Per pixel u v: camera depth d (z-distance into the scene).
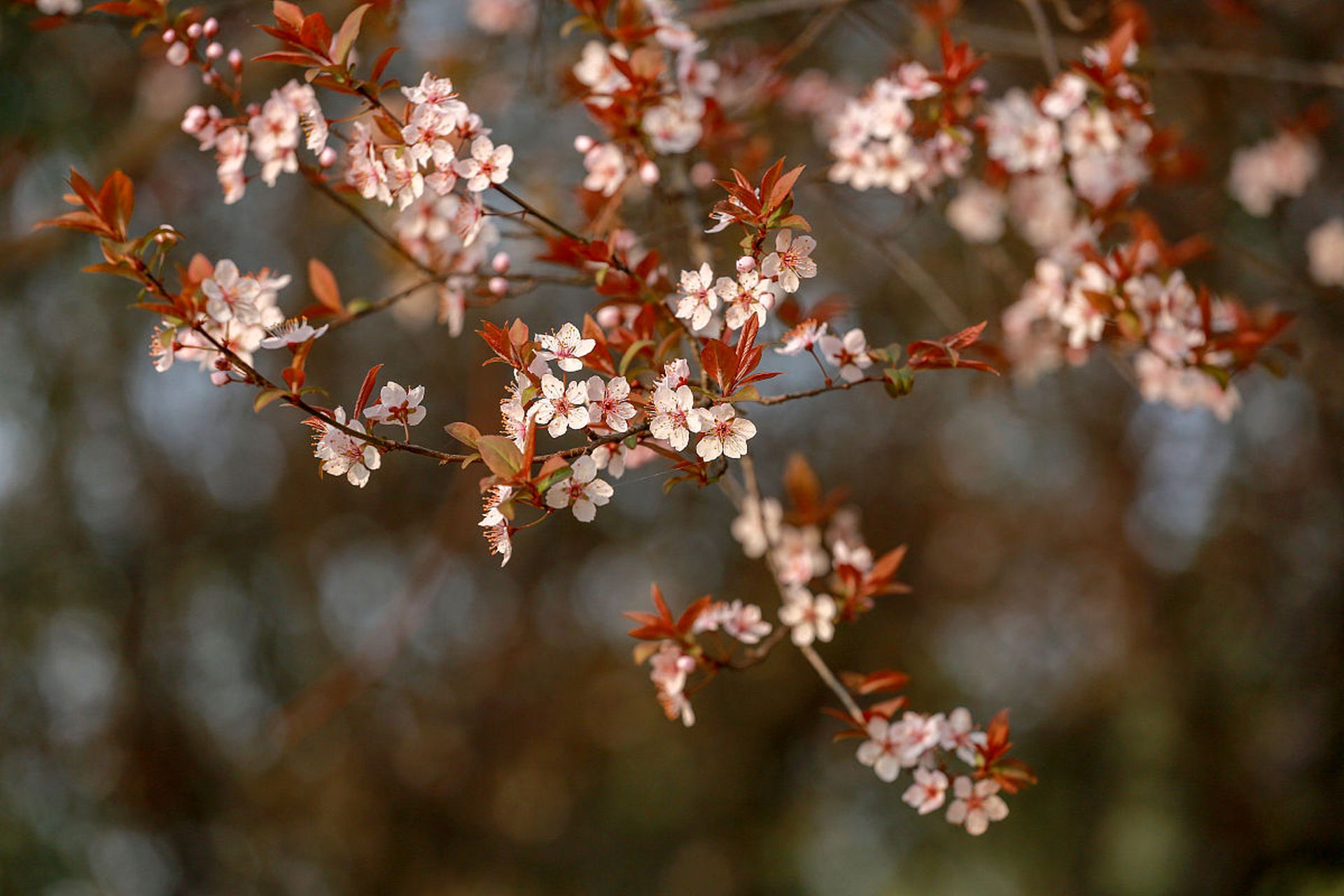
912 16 2.79
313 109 1.53
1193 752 6.18
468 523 3.56
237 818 5.23
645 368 1.46
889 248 2.50
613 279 1.64
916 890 6.84
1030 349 2.57
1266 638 5.94
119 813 4.70
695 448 1.28
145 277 1.37
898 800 7.12
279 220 4.34
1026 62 3.46
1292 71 2.68
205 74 1.73
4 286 3.96
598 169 1.84
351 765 5.90
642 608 6.53
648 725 6.92
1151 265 2.10
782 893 6.84
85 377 4.50
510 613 6.59
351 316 1.84
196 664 5.10
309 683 5.25
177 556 4.98
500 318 3.68
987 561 7.11
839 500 2.07
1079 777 6.75
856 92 3.25
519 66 3.13
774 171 1.26
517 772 6.70
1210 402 2.30
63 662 4.63
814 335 1.44
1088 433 6.31
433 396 5.11
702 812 6.91
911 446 6.52
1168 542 6.43
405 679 6.18
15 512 4.56
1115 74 2.06
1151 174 2.54
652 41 1.90
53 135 3.20
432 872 6.18
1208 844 6.03
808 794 7.22
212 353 1.43
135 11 1.71
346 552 5.75
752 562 6.58
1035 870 6.55
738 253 2.37
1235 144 3.75
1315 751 5.79
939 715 1.57
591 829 6.82
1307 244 4.01
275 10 1.40
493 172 1.45
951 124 2.05
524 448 1.21
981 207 2.84
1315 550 5.62
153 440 4.94
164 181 3.89
